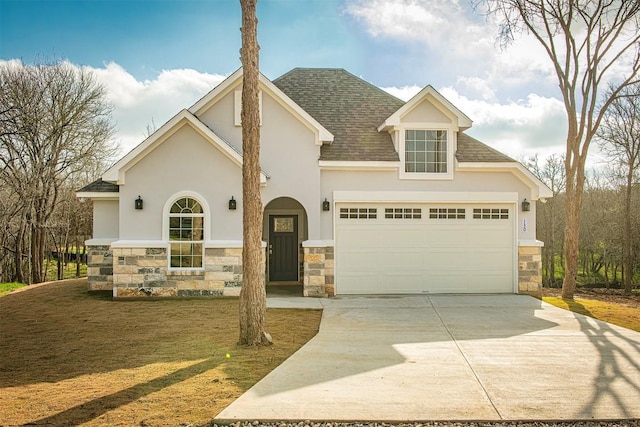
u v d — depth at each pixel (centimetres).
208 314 1188
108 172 1382
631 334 999
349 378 698
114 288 1402
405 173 1527
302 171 1494
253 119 868
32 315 1213
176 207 1420
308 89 1783
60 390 647
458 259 1542
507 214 1559
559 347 887
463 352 848
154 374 716
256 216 879
